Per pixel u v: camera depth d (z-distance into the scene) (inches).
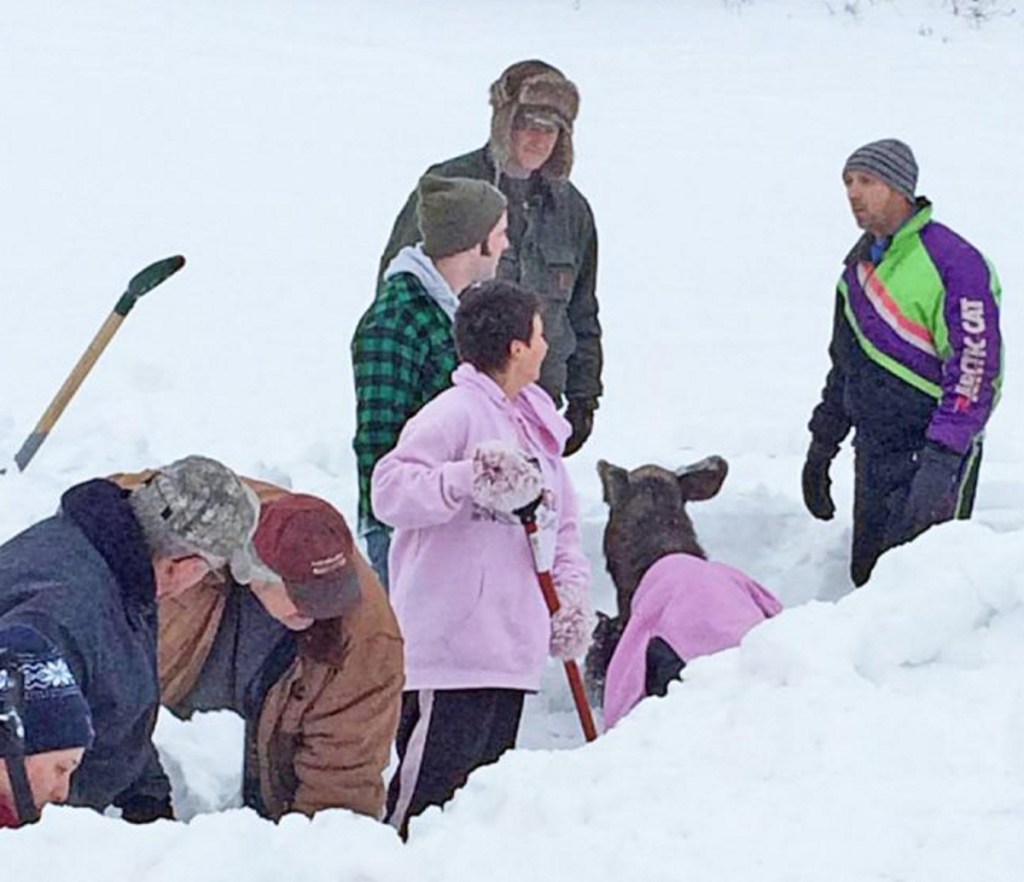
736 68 1652.3
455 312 446.9
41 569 310.0
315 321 971.9
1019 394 861.8
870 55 1705.2
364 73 1569.9
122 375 837.8
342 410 798.5
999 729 272.2
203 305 984.9
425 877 242.5
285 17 1768.0
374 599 361.7
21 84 1427.2
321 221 1170.0
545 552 433.4
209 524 317.1
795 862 236.2
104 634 311.9
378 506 423.5
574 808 261.4
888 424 556.4
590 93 1550.2
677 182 1296.8
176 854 236.8
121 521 317.1
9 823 279.4
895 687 291.7
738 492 621.6
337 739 363.3
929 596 301.9
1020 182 1316.4
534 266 567.8
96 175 1222.9
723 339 984.3
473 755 430.3
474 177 556.4
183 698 370.6
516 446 414.9
